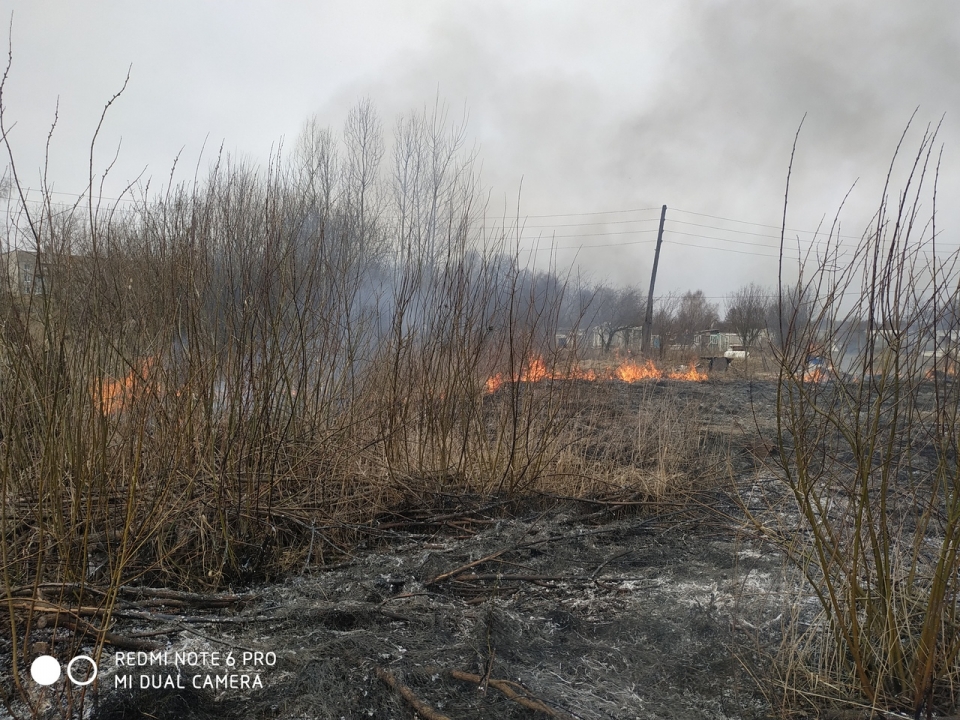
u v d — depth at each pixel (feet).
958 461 9.02
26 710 9.05
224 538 13.87
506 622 11.93
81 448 10.87
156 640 11.28
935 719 8.96
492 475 19.57
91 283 10.99
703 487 20.66
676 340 85.87
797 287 9.98
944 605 9.46
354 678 10.21
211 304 14.57
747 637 11.44
